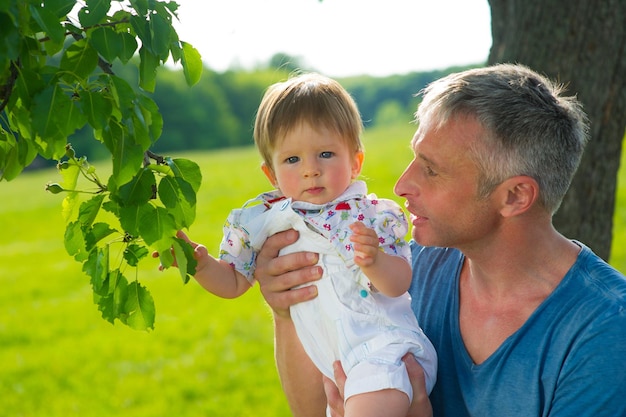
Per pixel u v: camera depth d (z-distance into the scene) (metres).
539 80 2.08
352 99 2.54
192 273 1.90
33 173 34.72
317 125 2.36
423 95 2.19
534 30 3.30
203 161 28.08
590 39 3.25
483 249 2.10
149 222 1.71
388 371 2.15
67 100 1.51
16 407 7.86
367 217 2.37
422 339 2.25
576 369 1.90
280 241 2.41
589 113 3.28
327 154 2.39
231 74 61.78
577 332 1.93
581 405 1.88
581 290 1.98
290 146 2.38
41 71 1.55
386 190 17.47
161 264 1.90
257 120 2.52
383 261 2.23
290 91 2.43
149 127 1.68
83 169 1.86
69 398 8.05
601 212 3.39
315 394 2.58
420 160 2.10
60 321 11.19
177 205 1.77
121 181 1.61
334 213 2.38
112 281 1.86
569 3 3.25
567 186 2.07
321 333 2.37
